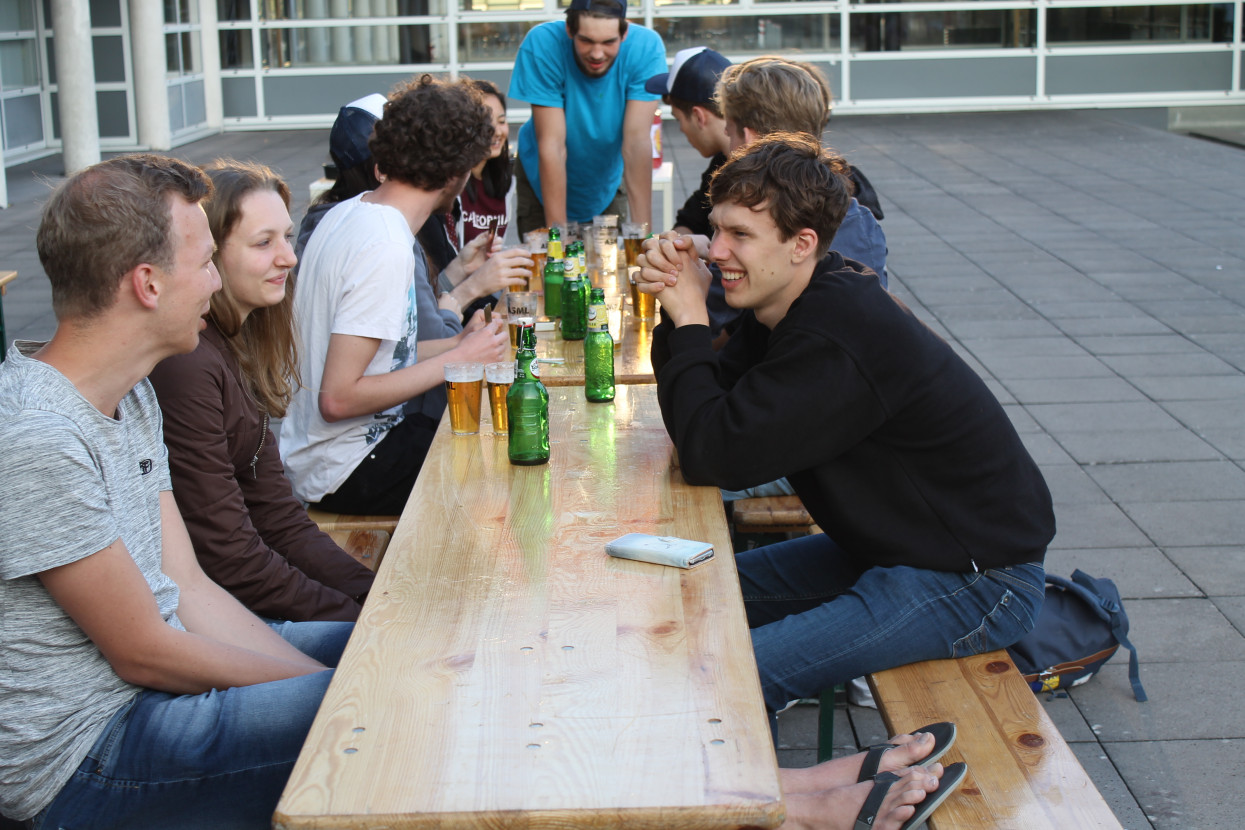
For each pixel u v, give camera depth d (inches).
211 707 72.6
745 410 85.6
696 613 69.3
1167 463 181.0
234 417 96.3
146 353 71.2
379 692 60.9
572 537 80.5
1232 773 106.8
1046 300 279.6
